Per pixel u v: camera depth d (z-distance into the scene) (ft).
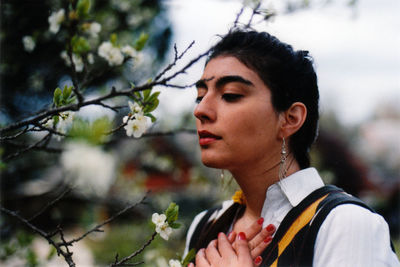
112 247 13.01
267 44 3.93
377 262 3.22
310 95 4.16
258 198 4.13
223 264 3.68
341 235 3.29
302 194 3.81
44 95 9.21
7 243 7.16
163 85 2.87
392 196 33.45
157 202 11.87
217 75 3.80
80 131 2.64
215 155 3.76
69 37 3.31
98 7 8.48
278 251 3.57
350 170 28.43
